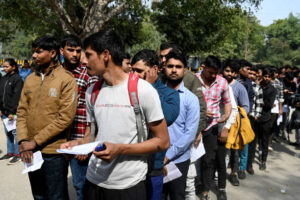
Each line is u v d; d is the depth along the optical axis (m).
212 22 15.56
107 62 1.61
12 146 4.91
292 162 5.54
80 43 2.73
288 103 7.27
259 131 5.06
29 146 2.30
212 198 3.77
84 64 2.77
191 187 2.97
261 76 5.15
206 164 3.50
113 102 1.63
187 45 16.70
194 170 2.97
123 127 1.63
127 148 1.53
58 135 2.39
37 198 2.53
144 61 2.46
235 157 4.33
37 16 11.73
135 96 1.59
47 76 2.40
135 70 2.51
